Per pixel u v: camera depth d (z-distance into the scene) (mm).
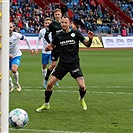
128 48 78188
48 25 28000
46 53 29750
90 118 18406
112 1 97062
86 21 84062
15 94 25578
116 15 94500
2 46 12391
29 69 42125
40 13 81062
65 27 19891
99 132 15797
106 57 58781
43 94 25625
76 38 19969
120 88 28391
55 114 19297
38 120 17922
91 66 45812
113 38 78188
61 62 19984
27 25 76688
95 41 77812
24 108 20797
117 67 44938
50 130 16016
